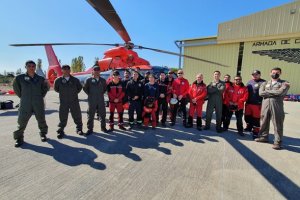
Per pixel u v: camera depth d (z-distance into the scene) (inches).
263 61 505.7
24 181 95.1
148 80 211.8
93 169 108.8
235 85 186.5
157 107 200.5
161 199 84.0
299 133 197.3
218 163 121.1
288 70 475.5
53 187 90.7
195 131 191.8
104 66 294.7
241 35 522.9
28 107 139.6
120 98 182.5
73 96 162.4
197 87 196.7
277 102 149.8
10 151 130.3
